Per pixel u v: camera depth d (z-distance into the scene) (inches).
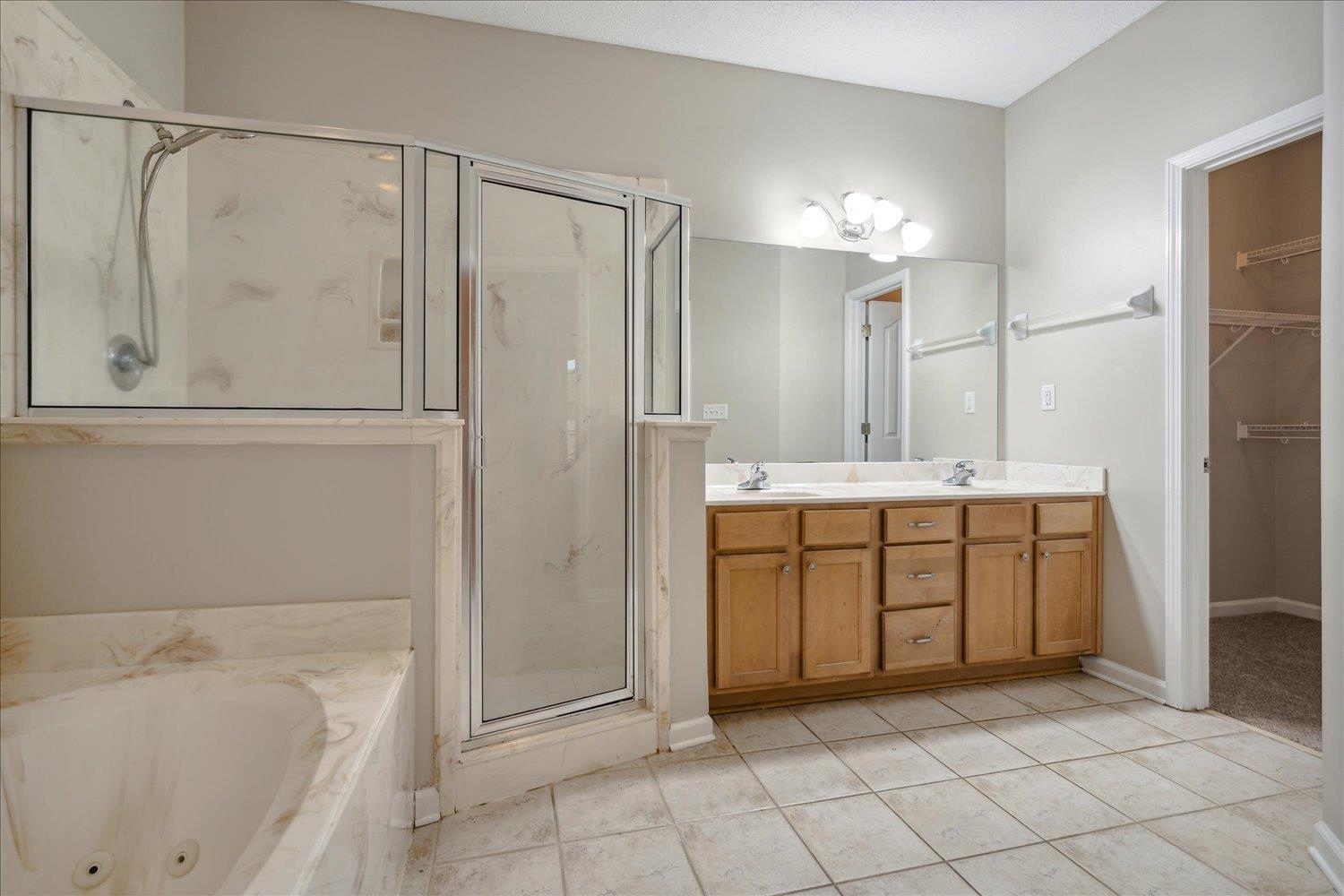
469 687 71.5
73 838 49.6
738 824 66.2
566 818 67.3
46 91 63.6
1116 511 104.1
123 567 61.9
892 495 100.0
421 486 67.8
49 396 61.4
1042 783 73.9
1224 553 142.5
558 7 96.2
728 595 90.3
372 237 68.7
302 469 65.4
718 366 110.8
